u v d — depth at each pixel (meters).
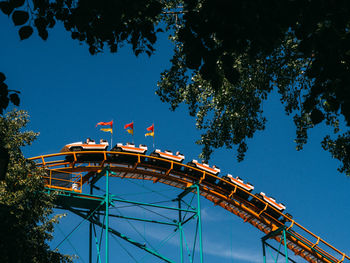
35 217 32.84
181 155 55.53
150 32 10.34
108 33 9.89
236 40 8.74
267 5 8.33
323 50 8.70
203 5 8.22
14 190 32.75
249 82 25.95
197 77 26.97
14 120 35.91
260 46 8.89
